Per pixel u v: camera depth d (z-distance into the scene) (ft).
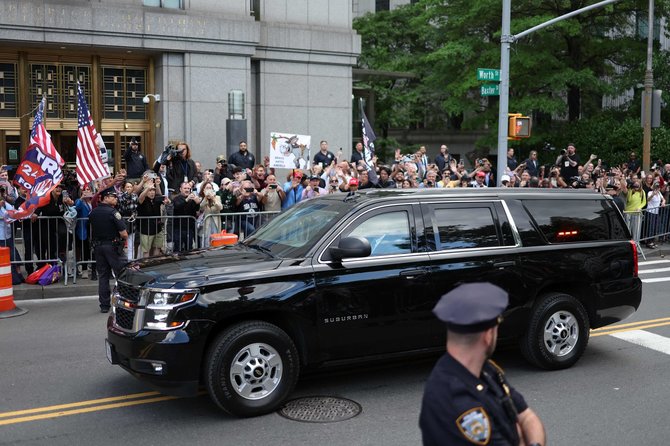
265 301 19.70
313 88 72.13
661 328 30.22
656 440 18.31
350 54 73.51
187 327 18.90
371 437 18.39
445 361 8.87
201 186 42.55
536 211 24.26
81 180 39.45
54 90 61.00
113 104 63.52
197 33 63.10
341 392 21.90
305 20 71.51
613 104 127.95
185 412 20.30
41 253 38.63
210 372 19.15
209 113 65.00
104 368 24.53
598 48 96.43
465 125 100.37
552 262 23.84
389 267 21.35
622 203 53.26
